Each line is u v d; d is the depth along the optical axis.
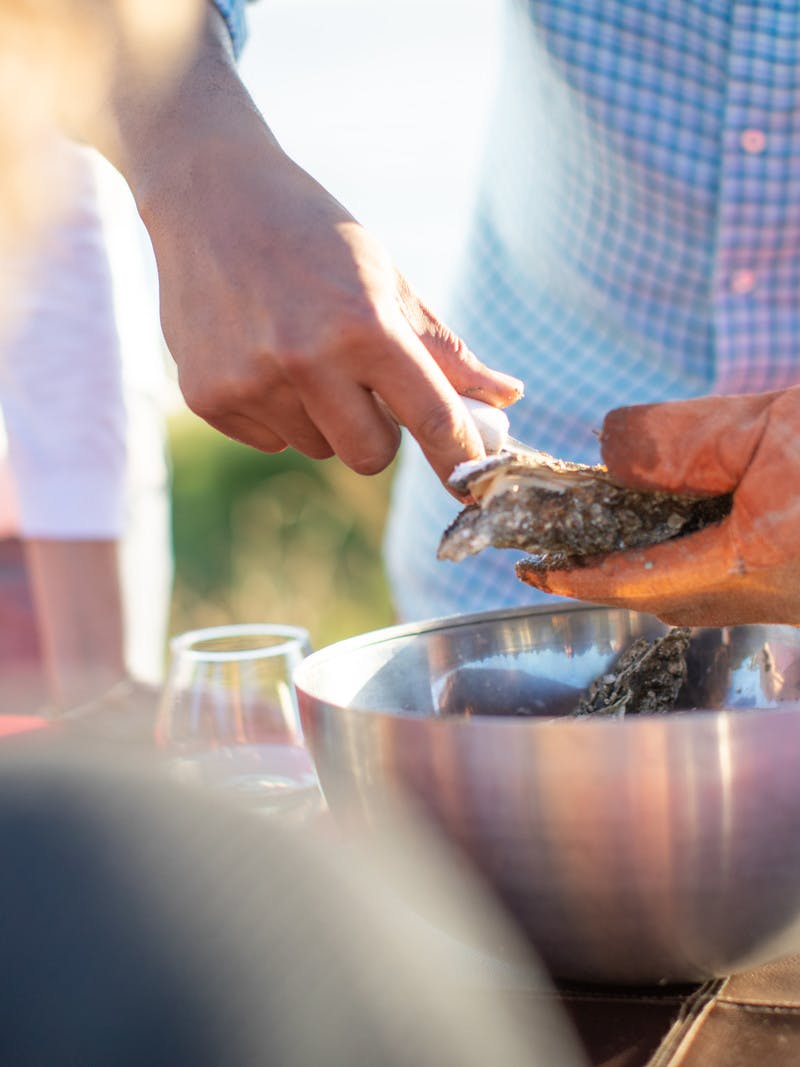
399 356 0.84
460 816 0.77
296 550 3.68
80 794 0.42
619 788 0.75
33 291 1.38
